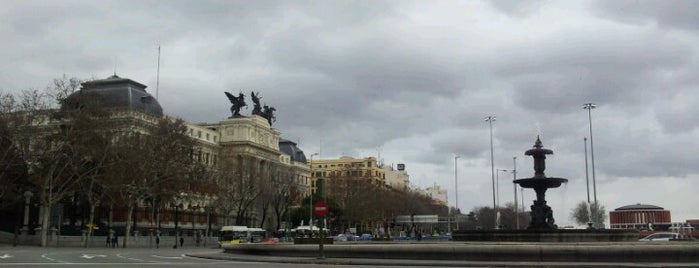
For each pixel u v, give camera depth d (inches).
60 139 3319.4
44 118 3380.9
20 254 1948.8
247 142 6397.6
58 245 3339.1
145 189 3634.4
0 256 1776.6
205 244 4207.7
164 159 3722.9
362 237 4478.3
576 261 1279.5
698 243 1301.7
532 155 2005.4
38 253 2069.4
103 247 3336.6
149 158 3617.1
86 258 1715.1
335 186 6786.4
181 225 5452.8
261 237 4446.4
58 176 3341.5
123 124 3833.7
